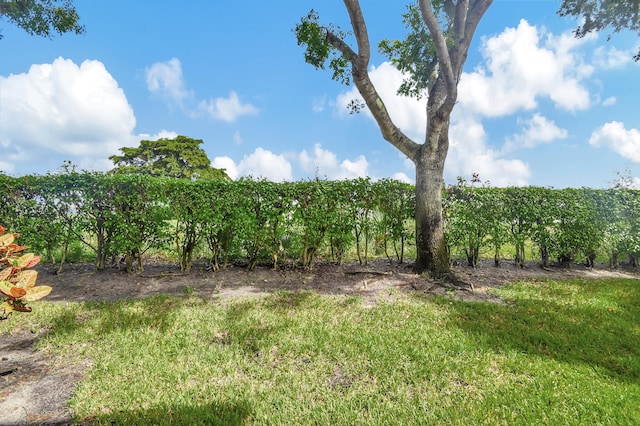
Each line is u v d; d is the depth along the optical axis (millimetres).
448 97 6227
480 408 2779
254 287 6223
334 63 7426
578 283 7043
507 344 3926
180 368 3305
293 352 3670
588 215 8328
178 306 5098
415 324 4457
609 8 10172
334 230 7305
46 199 6539
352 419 2627
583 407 2816
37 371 3270
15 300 2061
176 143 32344
